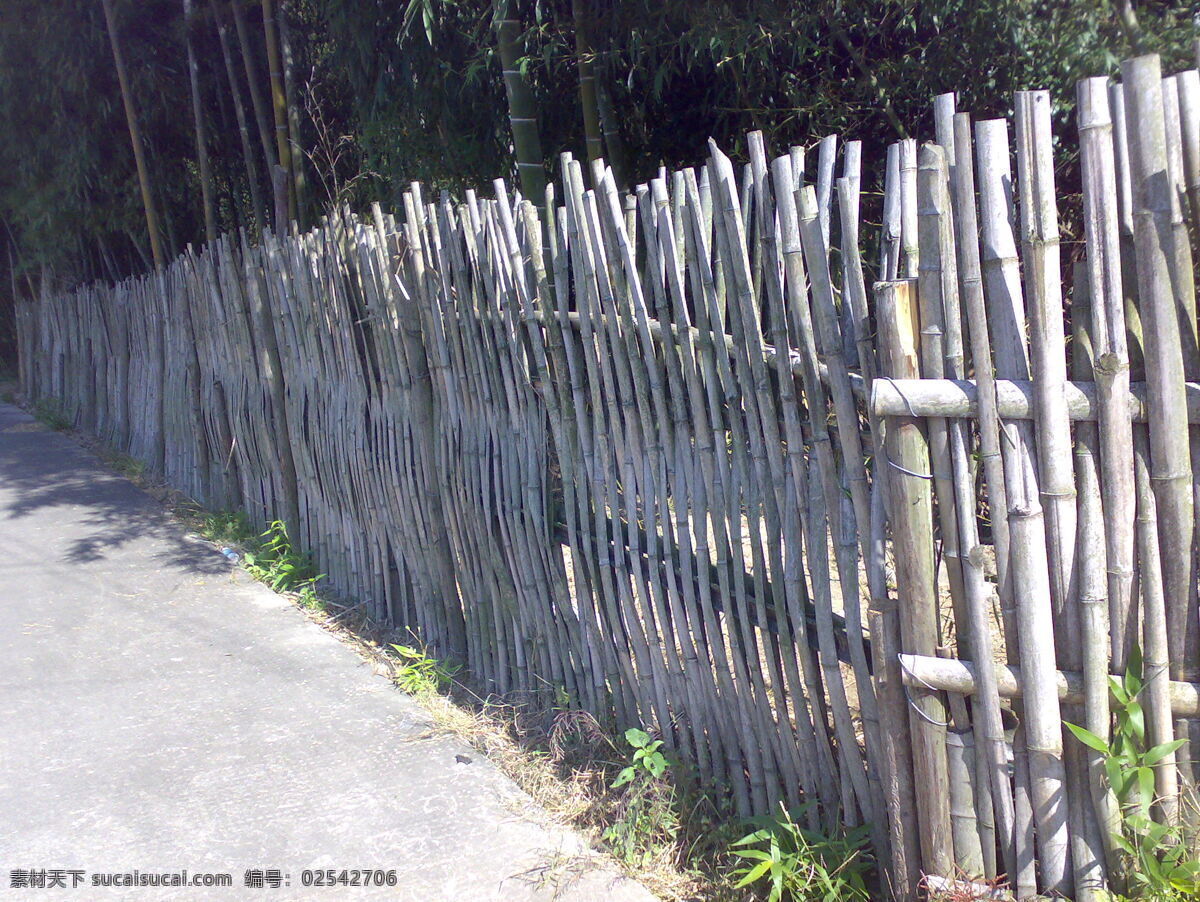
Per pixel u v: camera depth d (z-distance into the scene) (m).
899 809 2.58
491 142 6.38
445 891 3.04
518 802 3.50
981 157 2.28
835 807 2.95
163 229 10.44
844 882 2.69
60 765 3.84
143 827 3.42
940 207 2.31
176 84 9.66
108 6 8.84
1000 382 2.30
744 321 2.78
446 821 3.40
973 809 2.49
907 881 2.60
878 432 2.48
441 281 4.07
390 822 3.40
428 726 4.06
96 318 10.34
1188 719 2.37
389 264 4.41
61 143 10.03
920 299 2.36
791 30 4.62
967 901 2.42
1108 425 2.25
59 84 9.42
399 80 6.29
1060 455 2.28
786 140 5.38
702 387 2.99
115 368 10.00
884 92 4.73
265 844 3.30
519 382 3.75
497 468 3.97
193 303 7.19
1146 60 2.13
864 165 5.30
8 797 3.63
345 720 4.15
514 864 3.15
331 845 3.29
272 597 5.68
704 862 3.09
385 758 3.83
